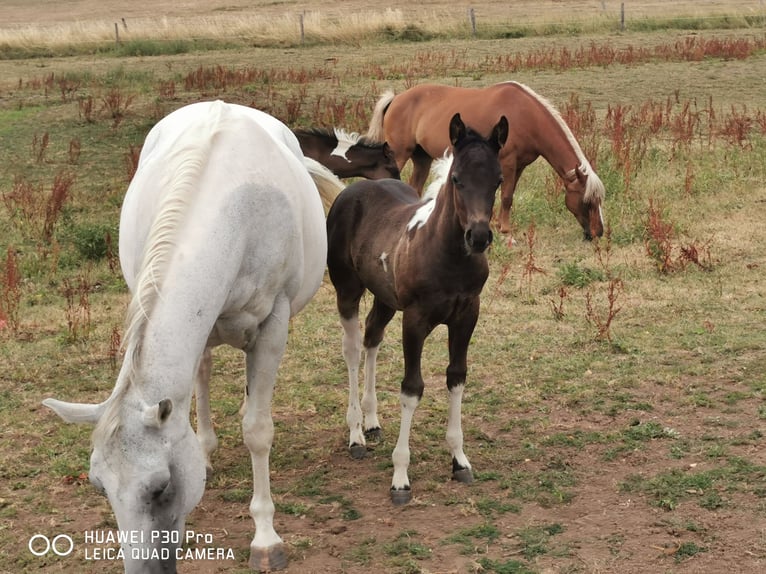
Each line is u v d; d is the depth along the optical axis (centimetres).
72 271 855
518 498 436
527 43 2455
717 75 1850
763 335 629
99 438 275
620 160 1102
